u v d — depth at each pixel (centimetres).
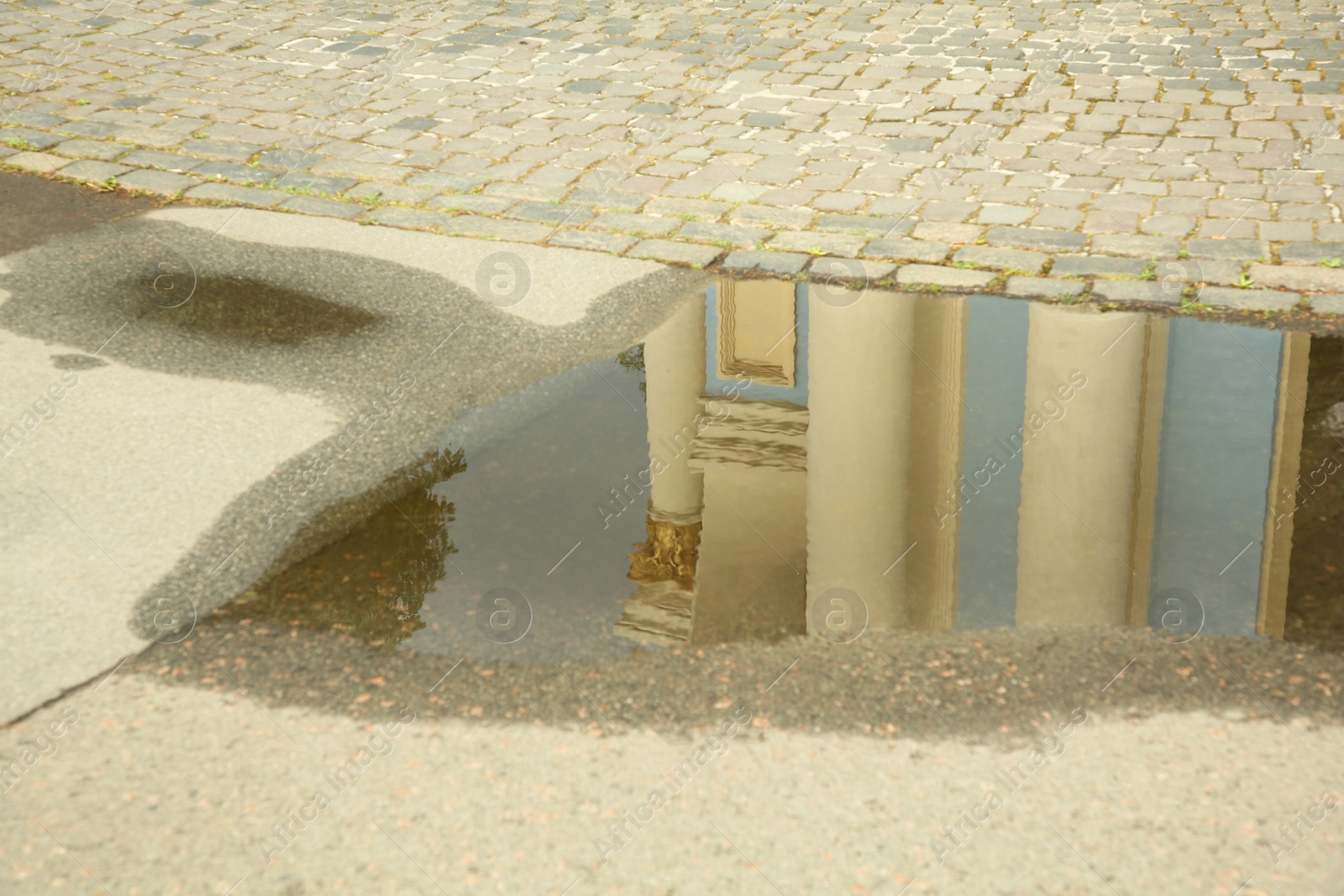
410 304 612
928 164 757
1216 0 1074
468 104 873
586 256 659
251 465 478
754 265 643
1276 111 817
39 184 732
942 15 1064
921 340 571
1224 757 337
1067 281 613
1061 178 729
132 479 466
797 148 789
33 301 602
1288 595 402
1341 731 346
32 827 315
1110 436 495
